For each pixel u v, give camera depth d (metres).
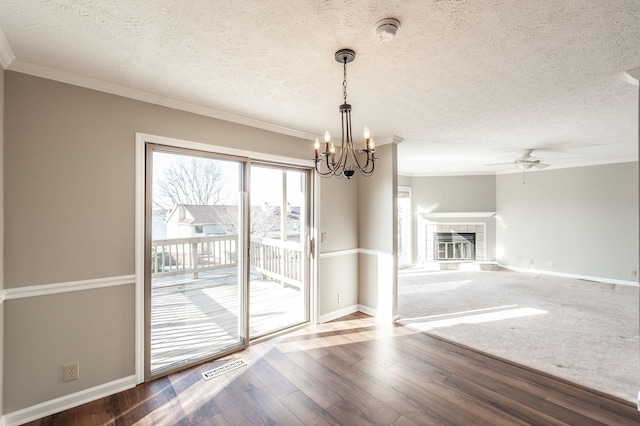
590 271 5.94
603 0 1.34
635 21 1.50
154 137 2.48
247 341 3.09
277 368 2.68
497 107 2.80
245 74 2.12
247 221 3.13
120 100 2.33
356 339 3.29
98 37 1.67
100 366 2.24
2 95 1.86
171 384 2.43
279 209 3.57
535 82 2.25
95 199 2.22
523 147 4.59
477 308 4.30
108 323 2.28
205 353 2.86
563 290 5.22
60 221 2.09
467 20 1.50
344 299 4.09
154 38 1.68
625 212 5.57
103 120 2.25
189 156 2.77
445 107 2.80
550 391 2.32
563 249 6.27
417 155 5.28
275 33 1.63
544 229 6.52
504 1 1.35
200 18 1.50
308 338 3.32
